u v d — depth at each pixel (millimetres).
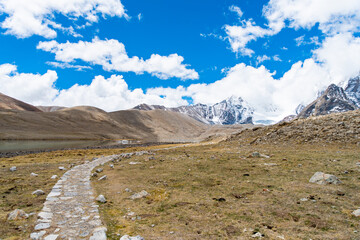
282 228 7758
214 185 13383
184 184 13898
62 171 20500
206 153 30250
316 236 7125
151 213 9586
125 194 12453
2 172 19938
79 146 106812
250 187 12609
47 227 8164
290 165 17984
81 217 9180
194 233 7637
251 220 8484
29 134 165250
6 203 11023
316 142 30938
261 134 42625
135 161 25094
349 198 10273
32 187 14336
